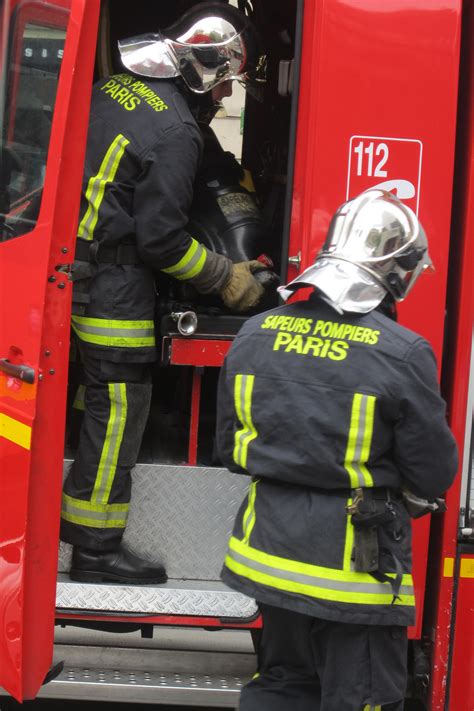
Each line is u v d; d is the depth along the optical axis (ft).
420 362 9.25
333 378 9.32
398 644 9.57
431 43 11.83
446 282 12.12
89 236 12.43
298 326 9.73
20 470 11.06
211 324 13.21
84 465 12.70
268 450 9.53
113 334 12.51
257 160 17.26
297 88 12.14
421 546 12.16
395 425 9.30
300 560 9.29
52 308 11.00
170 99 12.55
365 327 9.43
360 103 11.84
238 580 9.62
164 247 12.35
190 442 13.17
